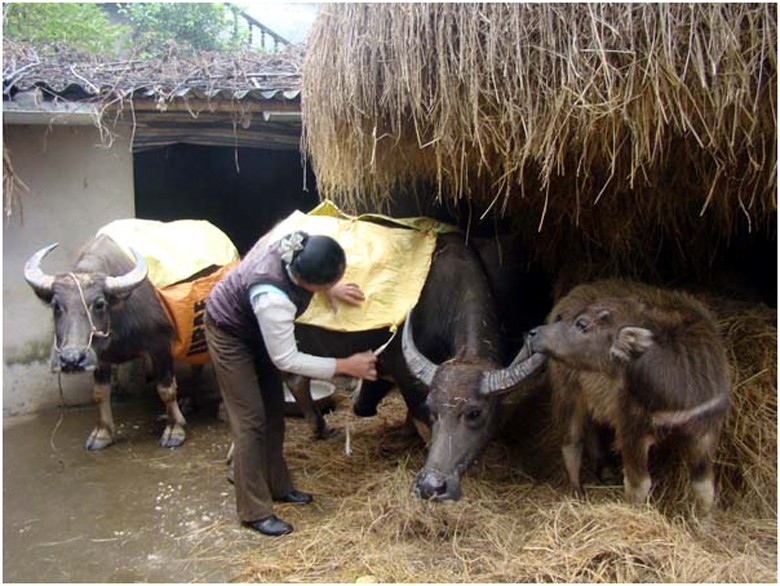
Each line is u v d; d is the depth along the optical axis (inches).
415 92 136.5
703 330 136.5
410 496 149.5
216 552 140.6
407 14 134.5
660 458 150.8
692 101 121.1
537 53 126.6
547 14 123.9
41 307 222.4
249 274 135.6
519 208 189.6
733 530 135.9
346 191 188.5
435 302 171.5
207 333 142.4
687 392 129.9
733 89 118.9
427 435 169.3
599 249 192.5
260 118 234.7
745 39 117.9
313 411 195.2
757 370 156.9
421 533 141.9
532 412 180.2
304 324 155.9
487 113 133.8
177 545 144.2
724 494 145.4
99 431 198.8
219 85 217.9
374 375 141.2
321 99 158.4
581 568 124.0
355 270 160.1
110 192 228.2
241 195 346.9
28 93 197.9
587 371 140.3
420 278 166.7
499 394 143.4
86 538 147.9
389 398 229.3
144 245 197.9
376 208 207.9
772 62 117.4
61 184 221.8
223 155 340.8
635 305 140.6
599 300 143.9
